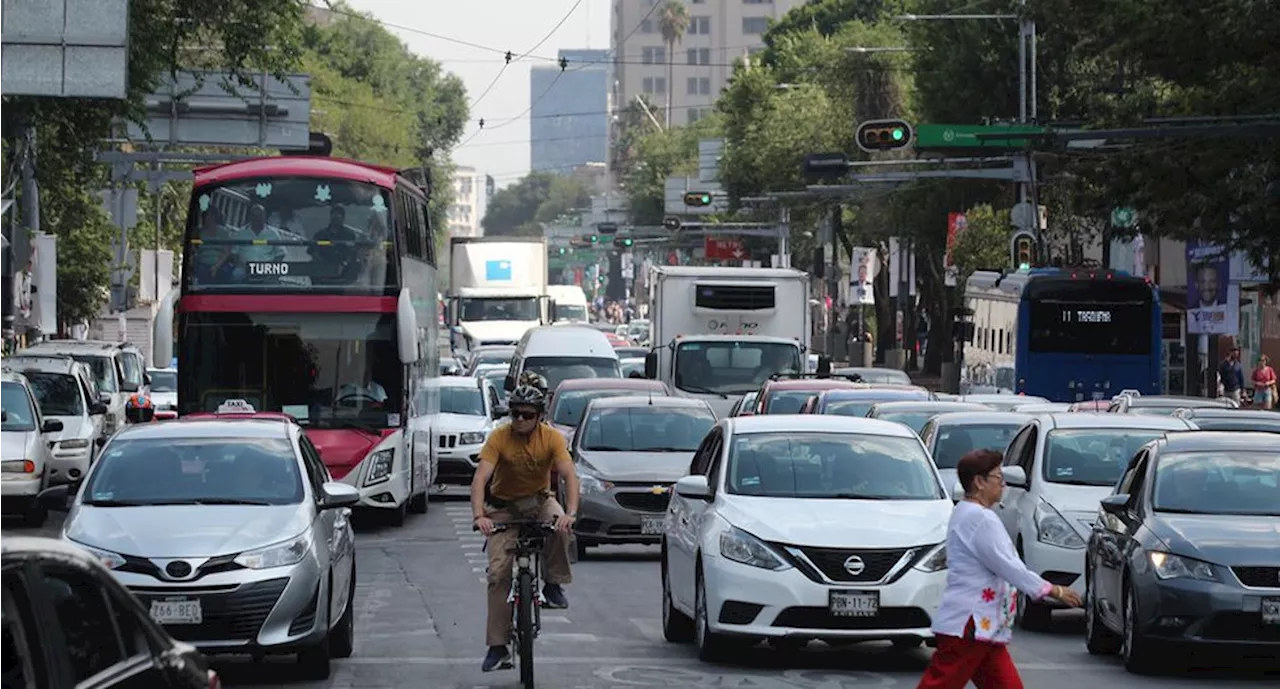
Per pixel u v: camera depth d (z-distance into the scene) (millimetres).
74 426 49875
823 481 23688
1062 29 58812
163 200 108250
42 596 9570
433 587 32406
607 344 65188
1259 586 21891
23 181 55438
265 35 53688
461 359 91500
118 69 38281
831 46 139500
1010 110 92750
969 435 33906
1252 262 53500
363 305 42219
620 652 24109
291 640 20906
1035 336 63812
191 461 22875
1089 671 22938
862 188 102812
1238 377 74000
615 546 40906
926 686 15961
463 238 100312
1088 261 82750
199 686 10648
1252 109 48969
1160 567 22219
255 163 42750
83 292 79375
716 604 22312
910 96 106438
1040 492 27719
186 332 41938
